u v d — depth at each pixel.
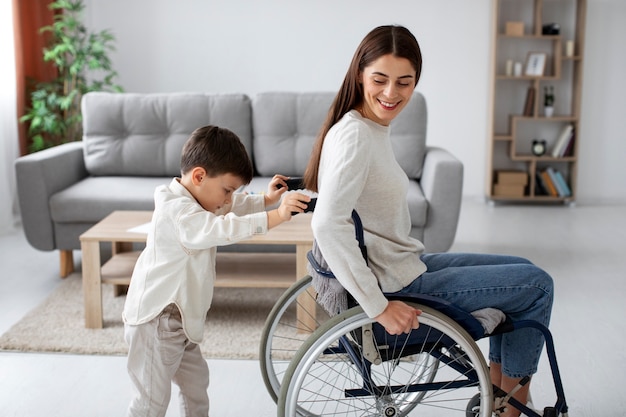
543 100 5.63
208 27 5.52
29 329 2.89
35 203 3.57
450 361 1.78
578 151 5.54
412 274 1.70
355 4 5.49
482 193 5.75
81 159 4.14
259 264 3.15
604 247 4.25
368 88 1.61
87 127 4.11
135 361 1.79
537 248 4.22
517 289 1.71
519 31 5.33
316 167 1.71
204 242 1.67
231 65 5.57
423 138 4.00
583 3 5.32
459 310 1.66
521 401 1.84
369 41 1.61
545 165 5.72
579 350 2.72
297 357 1.66
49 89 4.92
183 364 1.89
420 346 1.74
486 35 5.52
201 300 1.77
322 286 1.73
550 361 1.75
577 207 5.48
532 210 5.34
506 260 1.90
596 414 2.24
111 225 3.07
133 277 1.81
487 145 5.57
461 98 5.62
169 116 4.11
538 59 5.42
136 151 4.08
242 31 5.53
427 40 5.54
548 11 5.53
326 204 1.52
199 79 5.60
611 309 3.18
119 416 2.23
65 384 2.44
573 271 3.75
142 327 1.76
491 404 1.69
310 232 2.93
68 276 3.65
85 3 5.39
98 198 3.56
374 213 1.66
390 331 1.57
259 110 4.14
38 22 5.04
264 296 3.36
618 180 5.70
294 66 5.57
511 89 5.62
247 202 1.87
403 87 1.61
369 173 1.61
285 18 5.50
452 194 3.47
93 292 2.89
